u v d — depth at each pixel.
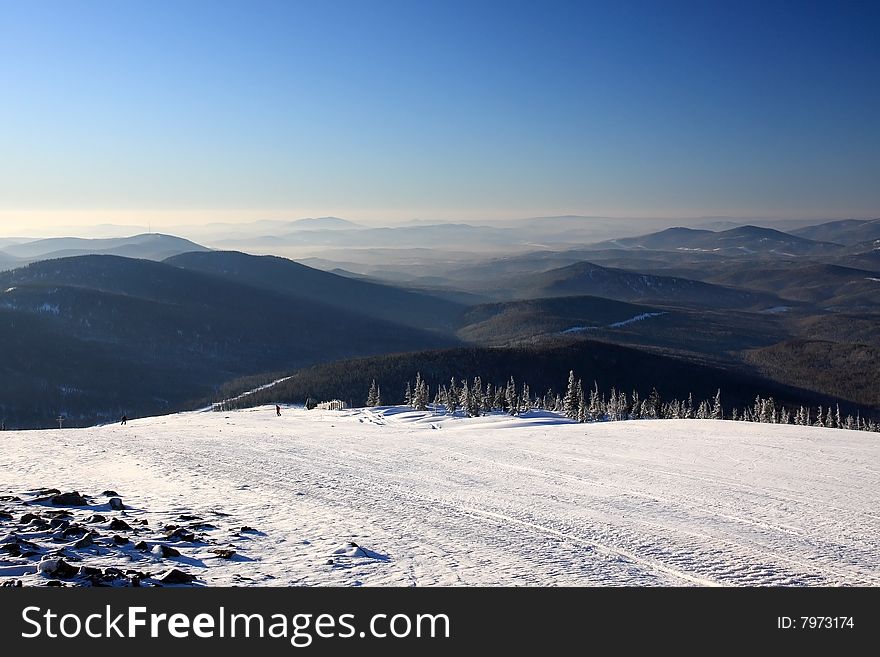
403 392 165.62
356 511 18.39
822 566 14.15
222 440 38.56
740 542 15.95
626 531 16.89
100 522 14.52
